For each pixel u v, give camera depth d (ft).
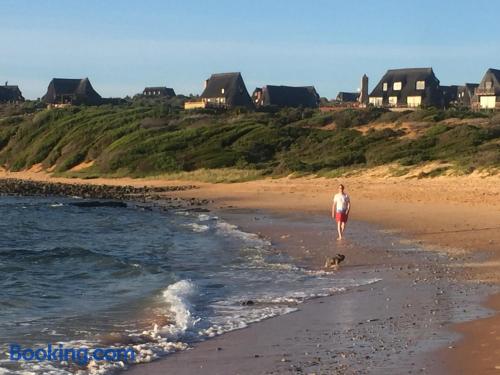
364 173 156.56
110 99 472.85
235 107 344.08
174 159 219.82
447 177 134.31
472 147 155.53
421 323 35.09
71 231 94.02
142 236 85.97
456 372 26.27
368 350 30.35
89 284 53.21
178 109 333.01
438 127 183.93
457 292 43.19
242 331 35.63
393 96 350.64
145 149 233.14
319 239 72.28
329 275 52.19
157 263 61.98
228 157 211.00
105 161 237.25
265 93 402.52
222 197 140.26
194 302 43.68
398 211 94.89
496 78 327.47
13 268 61.41
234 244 71.72
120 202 133.59
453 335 32.07
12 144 297.94
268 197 132.57
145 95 606.55
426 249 62.64
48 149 277.03
